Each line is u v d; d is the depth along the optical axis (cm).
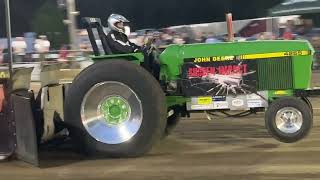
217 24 1725
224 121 898
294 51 653
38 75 755
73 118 627
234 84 655
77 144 630
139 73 617
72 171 562
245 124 855
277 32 1656
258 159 591
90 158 627
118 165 585
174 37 1708
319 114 945
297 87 657
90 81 623
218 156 615
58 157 636
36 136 594
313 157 593
